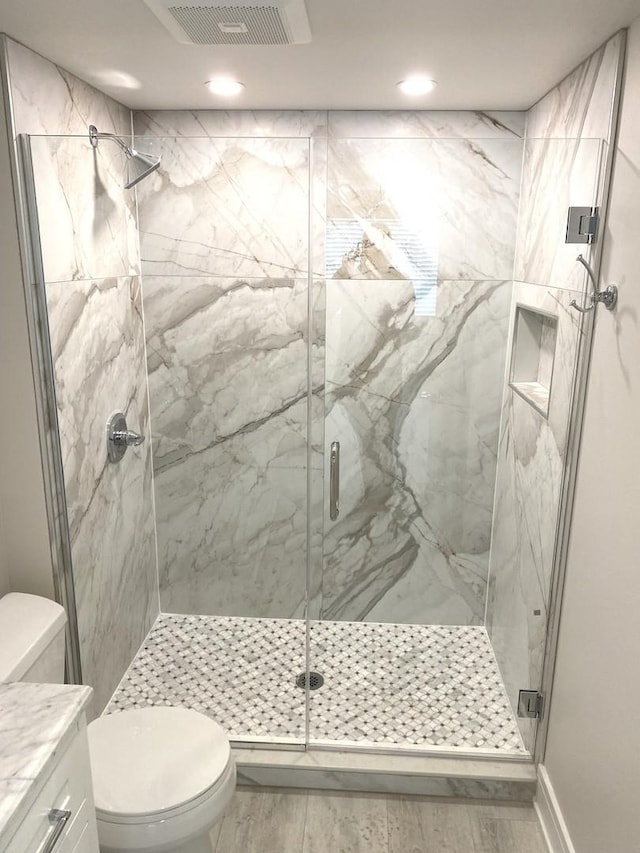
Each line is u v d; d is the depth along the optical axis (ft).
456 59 5.82
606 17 4.77
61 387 6.22
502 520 8.24
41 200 5.71
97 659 7.29
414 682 8.17
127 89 6.99
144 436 8.13
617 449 5.11
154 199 7.41
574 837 5.86
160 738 5.63
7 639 5.37
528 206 7.16
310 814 6.80
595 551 5.54
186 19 4.67
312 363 8.02
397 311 7.88
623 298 5.05
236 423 8.25
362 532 8.54
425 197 7.48
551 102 6.93
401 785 7.03
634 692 4.68
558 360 6.39
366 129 8.09
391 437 8.23
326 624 8.85
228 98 7.39
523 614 7.44
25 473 6.14
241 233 7.59
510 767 7.02
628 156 4.98
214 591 8.86
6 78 5.25
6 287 5.70
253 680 8.16
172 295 7.80
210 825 5.19
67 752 3.97
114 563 7.59
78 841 4.16
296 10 4.53
